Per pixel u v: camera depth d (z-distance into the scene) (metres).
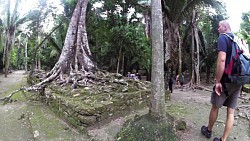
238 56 2.84
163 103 3.45
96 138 3.73
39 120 5.03
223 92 3.05
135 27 14.80
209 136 3.49
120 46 14.91
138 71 23.00
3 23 22.81
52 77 7.53
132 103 5.34
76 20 8.61
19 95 8.54
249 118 4.56
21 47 41.56
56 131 4.27
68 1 13.83
